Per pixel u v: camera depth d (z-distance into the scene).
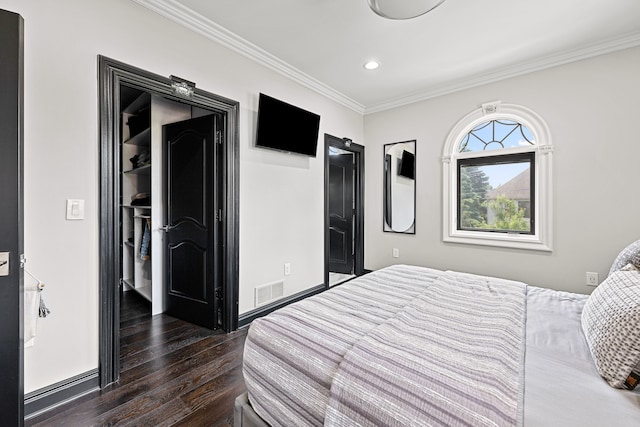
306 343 1.20
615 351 0.96
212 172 2.63
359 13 2.19
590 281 2.71
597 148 2.66
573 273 2.80
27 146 1.54
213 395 1.77
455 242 3.50
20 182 1.37
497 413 0.78
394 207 4.04
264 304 2.94
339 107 3.84
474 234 3.37
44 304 1.53
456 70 3.11
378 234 4.21
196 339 2.49
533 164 3.08
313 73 3.19
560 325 1.38
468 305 1.56
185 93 2.20
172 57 2.15
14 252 1.35
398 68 3.07
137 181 3.98
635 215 2.51
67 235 1.67
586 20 2.26
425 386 0.89
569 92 2.78
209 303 2.70
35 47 1.56
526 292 1.86
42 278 1.59
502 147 3.24
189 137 2.81
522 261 3.08
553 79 2.86
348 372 1.00
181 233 2.91
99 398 1.71
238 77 2.62
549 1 2.05
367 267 4.36
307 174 3.40
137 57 1.96
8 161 1.33
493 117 3.26
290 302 3.21
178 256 2.95
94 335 1.78
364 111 4.25
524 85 3.02
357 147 4.18
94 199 1.77
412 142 3.84
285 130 2.96
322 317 1.41
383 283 1.97
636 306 0.98
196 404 1.68
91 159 1.76
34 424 1.51
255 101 2.77
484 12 2.17
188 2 2.07
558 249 2.87
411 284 1.95
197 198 2.77
